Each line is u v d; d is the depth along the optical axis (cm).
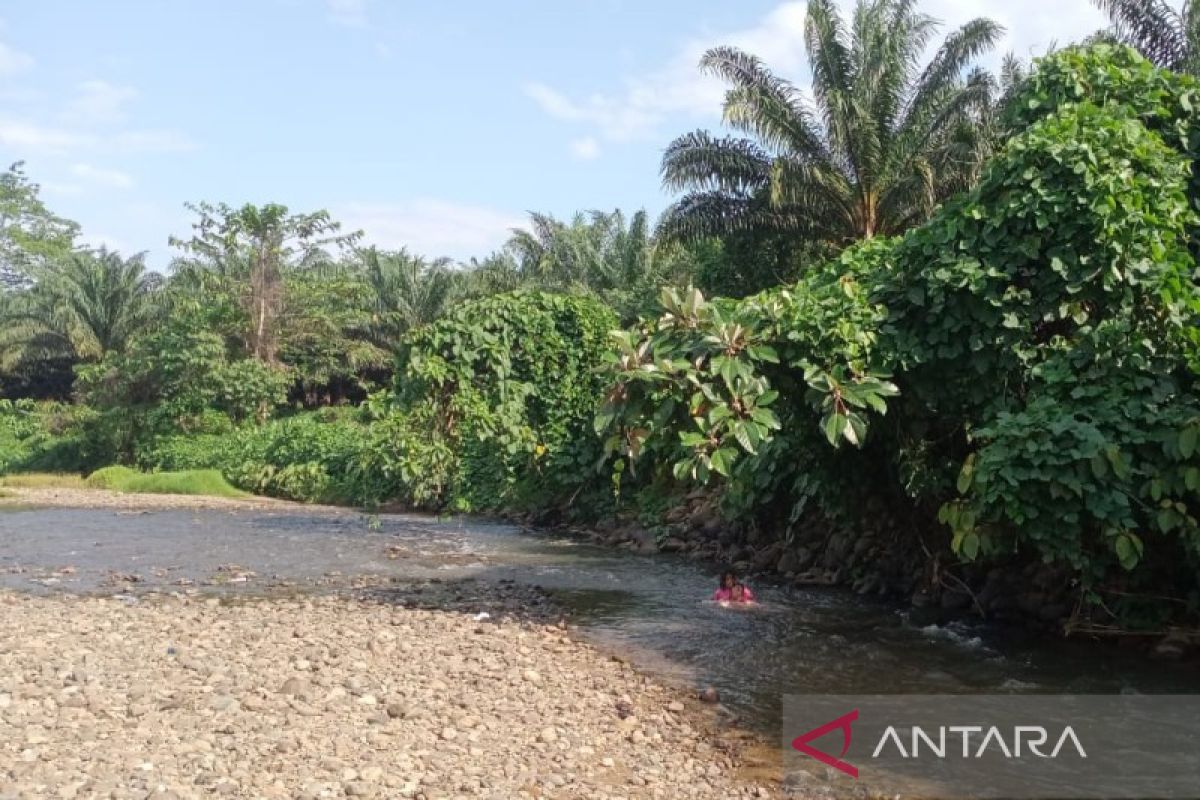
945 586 1158
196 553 1603
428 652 880
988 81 2159
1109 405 830
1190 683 823
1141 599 925
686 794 571
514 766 591
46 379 5034
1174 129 980
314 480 2658
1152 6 1881
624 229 3859
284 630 953
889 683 834
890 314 928
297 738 608
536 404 1958
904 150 2242
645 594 1264
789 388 946
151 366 3403
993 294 884
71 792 496
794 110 2303
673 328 877
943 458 1076
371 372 4512
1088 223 853
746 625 1073
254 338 3775
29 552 1598
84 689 700
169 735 600
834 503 1222
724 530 1598
